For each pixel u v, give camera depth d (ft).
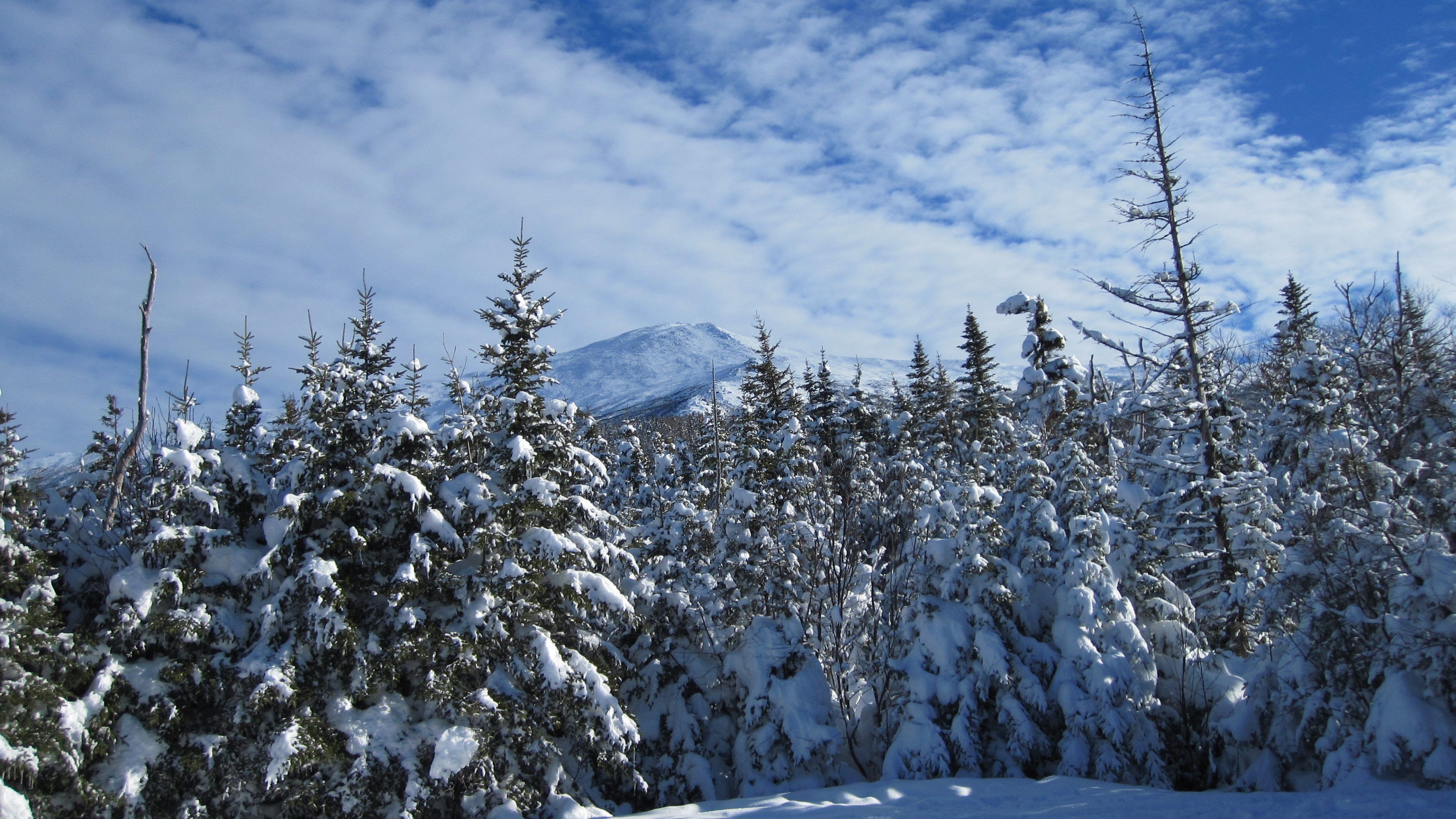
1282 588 51.01
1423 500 53.16
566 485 57.93
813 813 44.37
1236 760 51.24
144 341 46.34
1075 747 52.31
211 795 41.06
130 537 48.65
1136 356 70.38
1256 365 91.35
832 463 92.32
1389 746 41.83
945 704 55.31
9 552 38.50
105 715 39.50
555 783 49.39
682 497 71.51
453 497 50.34
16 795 33.63
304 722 43.06
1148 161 68.39
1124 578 59.16
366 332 62.08
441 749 45.01
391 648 47.11
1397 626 44.39
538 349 55.98
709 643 64.80
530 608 51.52
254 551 48.14
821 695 60.18
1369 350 59.06
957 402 120.57
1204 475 67.82
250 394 54.90
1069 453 62.59
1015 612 59.47
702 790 55.93
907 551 67.05
